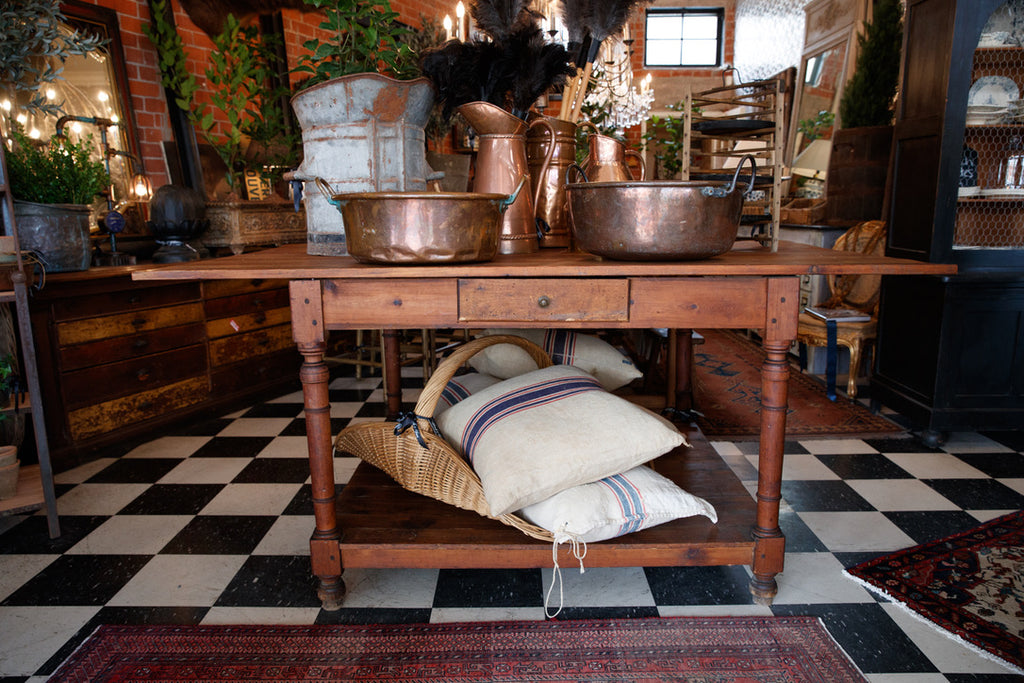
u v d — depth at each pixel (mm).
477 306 1716
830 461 2939
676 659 1658
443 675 1617
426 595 1959
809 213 4836
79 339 2975
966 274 2955
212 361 3674
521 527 1783
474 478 1874
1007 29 2910
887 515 2422
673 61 7812
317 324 1727
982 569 2053
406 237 1620
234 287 3781
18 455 2789
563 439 1822
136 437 3277
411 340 4898
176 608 1913
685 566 2039
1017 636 1741
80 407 2998
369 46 2279
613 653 1684
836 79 5469
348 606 1906
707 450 2467
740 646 1703
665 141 6055
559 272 1654
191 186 4039
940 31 2969
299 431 3438
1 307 2543
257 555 2203
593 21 2143
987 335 3025
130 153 3711
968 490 2631
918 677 1609
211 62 4250
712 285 1708
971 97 2984
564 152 2242
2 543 2291
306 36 4875
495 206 1678
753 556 1847
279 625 1820
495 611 1876
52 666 1685
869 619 1829
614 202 1626
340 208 1707
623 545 1808
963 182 3076
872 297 4051
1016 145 3176
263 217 3982
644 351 3393
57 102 3332
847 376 4336
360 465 2367
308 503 2588
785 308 1696
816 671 1614
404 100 2004
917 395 3217
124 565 2148
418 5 6055
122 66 3688
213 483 2781
